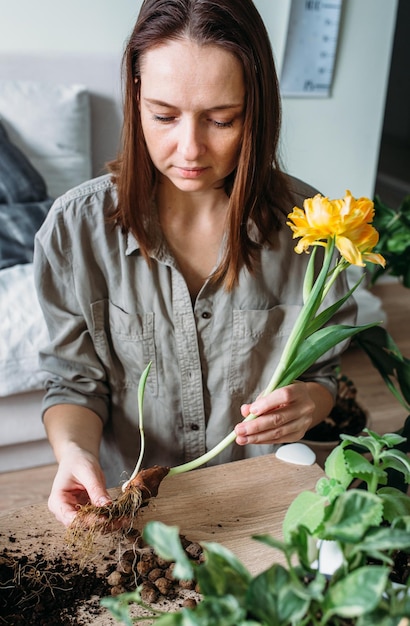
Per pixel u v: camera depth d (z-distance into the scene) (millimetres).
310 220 785
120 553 887
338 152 2902
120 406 1250
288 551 573
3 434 2012
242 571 559
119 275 1161
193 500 974
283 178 1157
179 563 523
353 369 2752
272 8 2508
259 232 1130
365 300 2941
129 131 1034
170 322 1176
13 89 2359
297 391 998
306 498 753
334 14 2568
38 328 1911
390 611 556
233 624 527
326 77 2699
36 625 794
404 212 1796
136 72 969
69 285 1175
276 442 1021
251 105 941
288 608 536
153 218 1127
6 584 841
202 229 1152
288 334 1226
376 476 744
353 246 771
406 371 1435
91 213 1136
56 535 916
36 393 1987
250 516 950
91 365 1190
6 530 919
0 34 2379
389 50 2752
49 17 2398
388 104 4828
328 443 1812
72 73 2467
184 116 916
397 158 4613
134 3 2465
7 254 2094
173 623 533
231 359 1202
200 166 958
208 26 864
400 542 586
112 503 888
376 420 2432
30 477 2088
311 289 919
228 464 1044
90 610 813
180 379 1211
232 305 1173
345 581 550
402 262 1869
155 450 1272
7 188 2201
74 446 1035
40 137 2377
